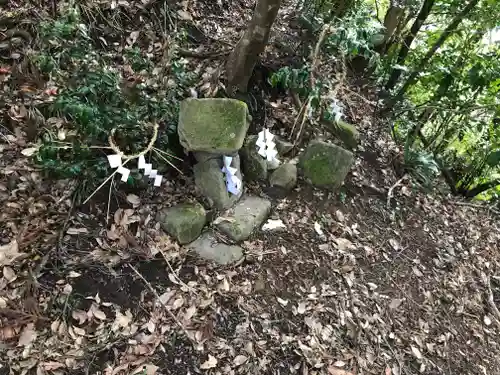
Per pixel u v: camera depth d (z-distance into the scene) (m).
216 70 3.24
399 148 4.38
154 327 2.29
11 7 3.00
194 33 3.56
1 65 2.80
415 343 2.93
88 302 2.27
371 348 2.73
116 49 3.15
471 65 3.98
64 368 2.03
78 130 2.46
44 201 2.48
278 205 3.19
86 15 3.06
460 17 3.82
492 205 4.72
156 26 3.39
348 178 3.72
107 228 2.56
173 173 2.88
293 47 3.81
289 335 2.54
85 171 2.51
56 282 2.27
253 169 3.13
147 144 2.69
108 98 2.45
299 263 2.93
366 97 4.60
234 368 2.30
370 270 3.19
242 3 4.22
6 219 2.37
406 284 3.26
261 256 2.84
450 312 3.30
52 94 2.71
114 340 2.18
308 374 2.42
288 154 3.45
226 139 2.65
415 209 3.95
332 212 3.37
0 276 2.19
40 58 2.44
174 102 2.82
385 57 4.64
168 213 2.67
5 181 2.47
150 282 2.46
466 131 4.44
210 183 2.82
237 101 2.68
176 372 2.19
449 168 4.95
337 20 3.84
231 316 2.49
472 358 3.08
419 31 4.55
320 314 2.71
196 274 2.58
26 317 2.11
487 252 4.06
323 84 3.35
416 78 4.20
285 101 3.65
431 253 3.64
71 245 2.42
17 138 2.63
